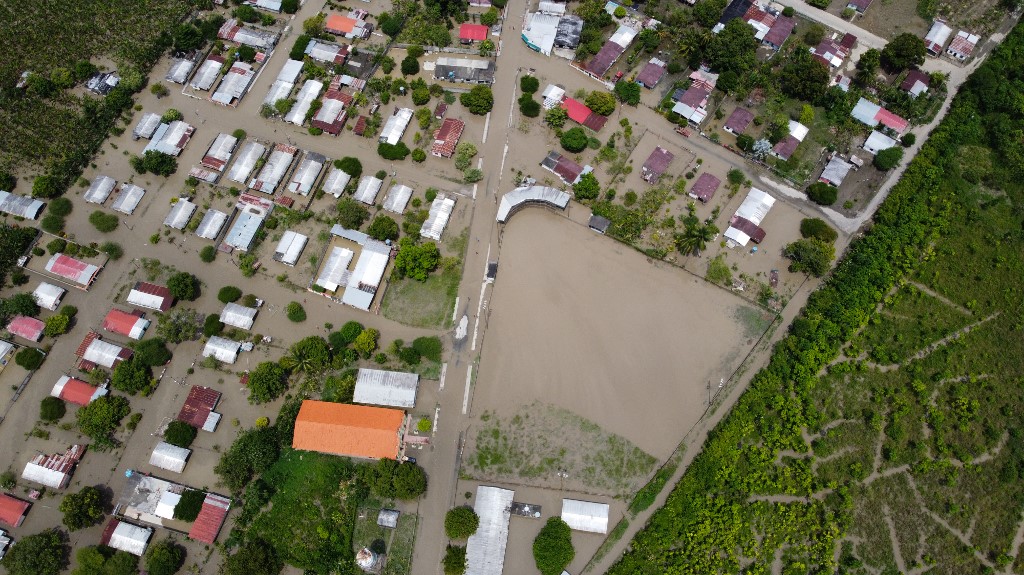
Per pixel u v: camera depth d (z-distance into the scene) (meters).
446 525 87.25
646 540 87.75
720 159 110.88
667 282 102.75
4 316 99.69
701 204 107.88
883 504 89.38
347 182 109.12
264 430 92.69
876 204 107.00
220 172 110.62
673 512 88.75
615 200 108.00
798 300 100.75
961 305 99.56
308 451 93.25
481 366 97.94
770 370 95.81
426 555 88.88
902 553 87.12
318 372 96.81
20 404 96.88
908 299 100.06
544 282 102.88
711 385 96.38
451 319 100.69
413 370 97.50
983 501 89.00
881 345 97.31
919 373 95.44
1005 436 92.38
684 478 90.44
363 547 89.44
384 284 102.94
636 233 104.75
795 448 91.38
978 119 112.06
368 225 106.81
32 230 105.88
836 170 108.38
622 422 94.94
